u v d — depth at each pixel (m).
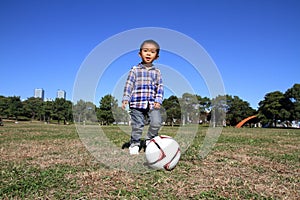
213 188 2.72
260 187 2.76
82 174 3.16
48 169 3.39
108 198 2.41
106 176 3.09
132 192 2.56
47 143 6.09
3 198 2.38
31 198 2.39
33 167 3.49
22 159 4.05
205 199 2.41
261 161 4.05
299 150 5.36
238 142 6.81
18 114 60.78
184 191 2.62
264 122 48.84
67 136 8.17
